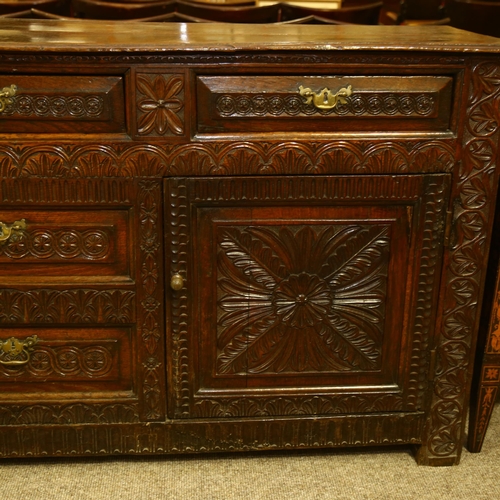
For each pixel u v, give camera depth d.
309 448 1.80
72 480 1.68
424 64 1.47
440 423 1.75
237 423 1.70
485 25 3.26
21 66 1.41
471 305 1.66
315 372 1.69
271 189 1.53
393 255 1.61
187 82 1.45
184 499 1.62
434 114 1.50
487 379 1.76
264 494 1.65
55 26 2.04
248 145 1.49
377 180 1.54
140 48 1.40
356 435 1.75
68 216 1.53
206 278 1.59
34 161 1.47
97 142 1.47
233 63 1.44
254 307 1.63
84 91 1.44
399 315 1.65
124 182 1.50
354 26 2.22
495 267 1.68
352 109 1.49
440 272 1.62
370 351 1.68
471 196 1.57
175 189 1.51
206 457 1.79
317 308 1.64
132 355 1.64
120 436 1.70
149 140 1.48
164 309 1.61
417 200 1.56
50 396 1.65
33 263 1.55
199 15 3.17
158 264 1.57
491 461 1.81
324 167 1.52
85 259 1.56
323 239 1.59
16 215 1.52
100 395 1.66
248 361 1.67
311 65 1.45
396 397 1.72
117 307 1.59
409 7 4.25
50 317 1.59
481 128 1.52
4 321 1.59
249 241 1.57
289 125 1.49
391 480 1.71
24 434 1.67
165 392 1.67
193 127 1.48
